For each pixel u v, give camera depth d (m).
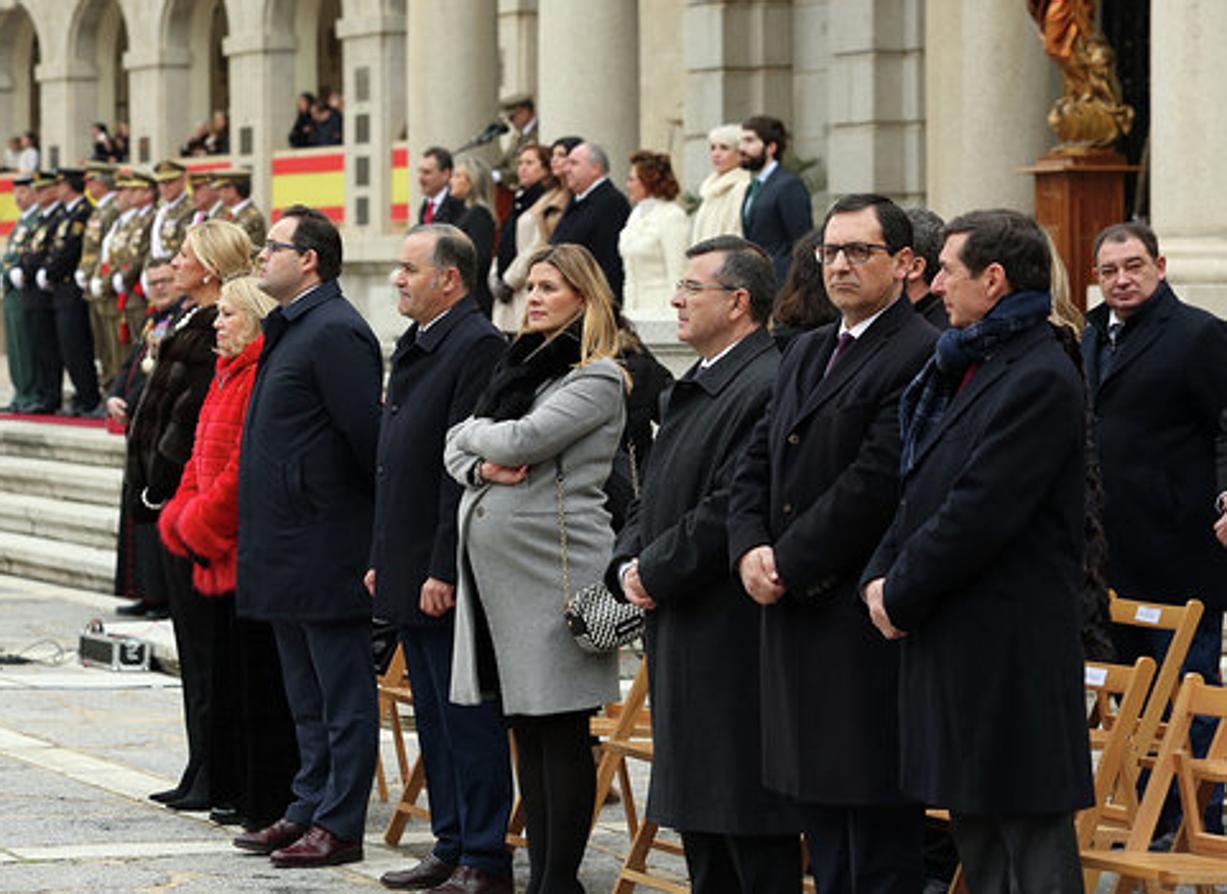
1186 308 16.05
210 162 58.38
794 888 12.62
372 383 15.89
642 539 12.82
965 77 29.12
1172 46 23.02
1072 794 10.96
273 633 16.28
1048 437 10.88
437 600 14.67
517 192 28.66
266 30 56.69
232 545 16.42
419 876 15.10
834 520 11.60
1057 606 10.99
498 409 14.09
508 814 14.92
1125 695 13.14
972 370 11.20
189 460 17.22
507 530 13.92
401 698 17.41
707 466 12.59
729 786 12.46
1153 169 23.34
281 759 16.31
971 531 10.83
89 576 30.97
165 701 22.25
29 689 22.77
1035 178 27.38
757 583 11.80
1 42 68.31
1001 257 11.09
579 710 13.88
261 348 16.11
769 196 25.38
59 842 16.23
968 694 10.95
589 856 16.11
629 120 34.12
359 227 52.88
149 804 17.59
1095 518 12.82
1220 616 16.09
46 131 64.88
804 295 13.98
